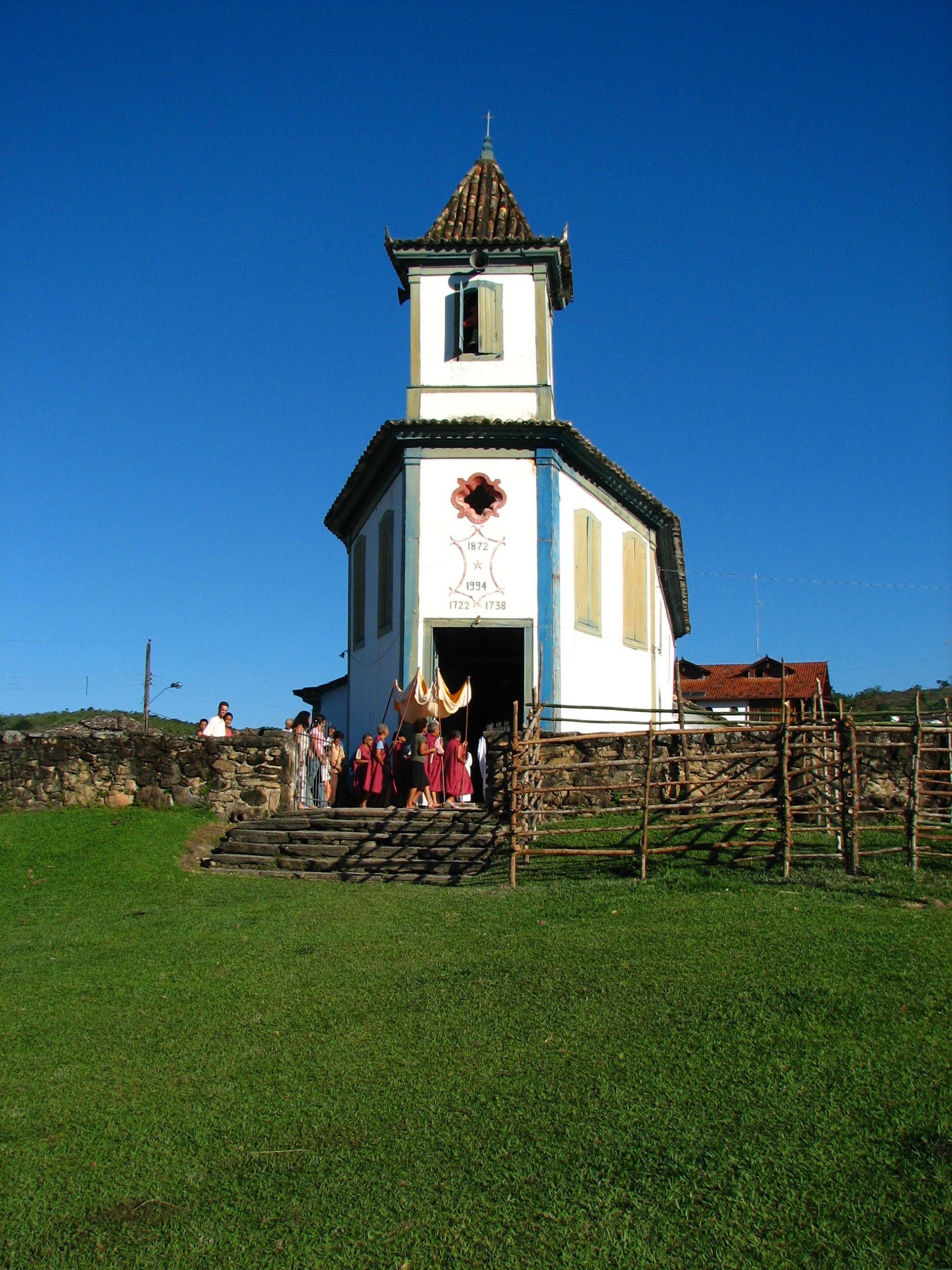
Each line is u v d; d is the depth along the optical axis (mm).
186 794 19156
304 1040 8891
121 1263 6043
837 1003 8828
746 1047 8102
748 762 16766
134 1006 9938
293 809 19344
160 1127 7523
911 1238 5816
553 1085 7719
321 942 11797
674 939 10805
